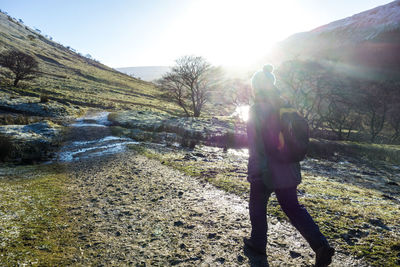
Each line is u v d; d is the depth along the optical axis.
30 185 6.09
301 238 2.83
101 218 3.69
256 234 2.47
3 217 3.52
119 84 94.88
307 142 2.02
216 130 26.27
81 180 6.68
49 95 46.28
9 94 38.12
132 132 21.61
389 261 2.25
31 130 18.36
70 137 17.86
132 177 6.56
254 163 2.19
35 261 2.40
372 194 5.57
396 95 42.88
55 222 3.51
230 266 2.29
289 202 2.16
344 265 2.25
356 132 41.94
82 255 2.57
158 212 3.86
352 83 66.75
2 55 50.72
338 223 3.13
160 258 2.49
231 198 4.45
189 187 5.30
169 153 12.26
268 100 2.17
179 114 50.41
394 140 38.56
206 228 3.17
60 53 129.00
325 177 9.21
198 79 46.03
